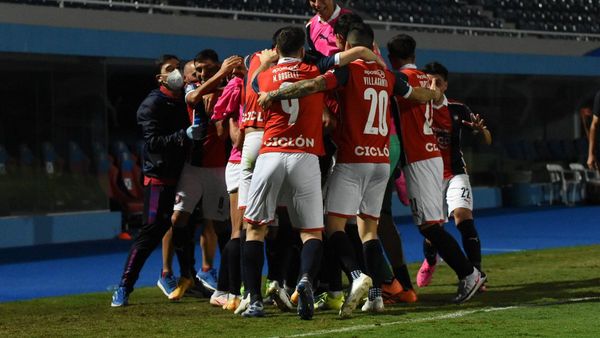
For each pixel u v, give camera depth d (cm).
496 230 1995
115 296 1044
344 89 905
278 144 876
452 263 984
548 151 2817
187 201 1057
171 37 2072
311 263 877
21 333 877
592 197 2667
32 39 1862
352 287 886
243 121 943
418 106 980
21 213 1870
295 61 895
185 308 1014
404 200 1141
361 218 945
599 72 2872
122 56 1992
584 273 1231
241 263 963
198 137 1015
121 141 2342
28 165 1888
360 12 2994
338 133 914
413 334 802
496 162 2692
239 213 965
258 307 910
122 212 2095
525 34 3088
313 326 854
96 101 1989
